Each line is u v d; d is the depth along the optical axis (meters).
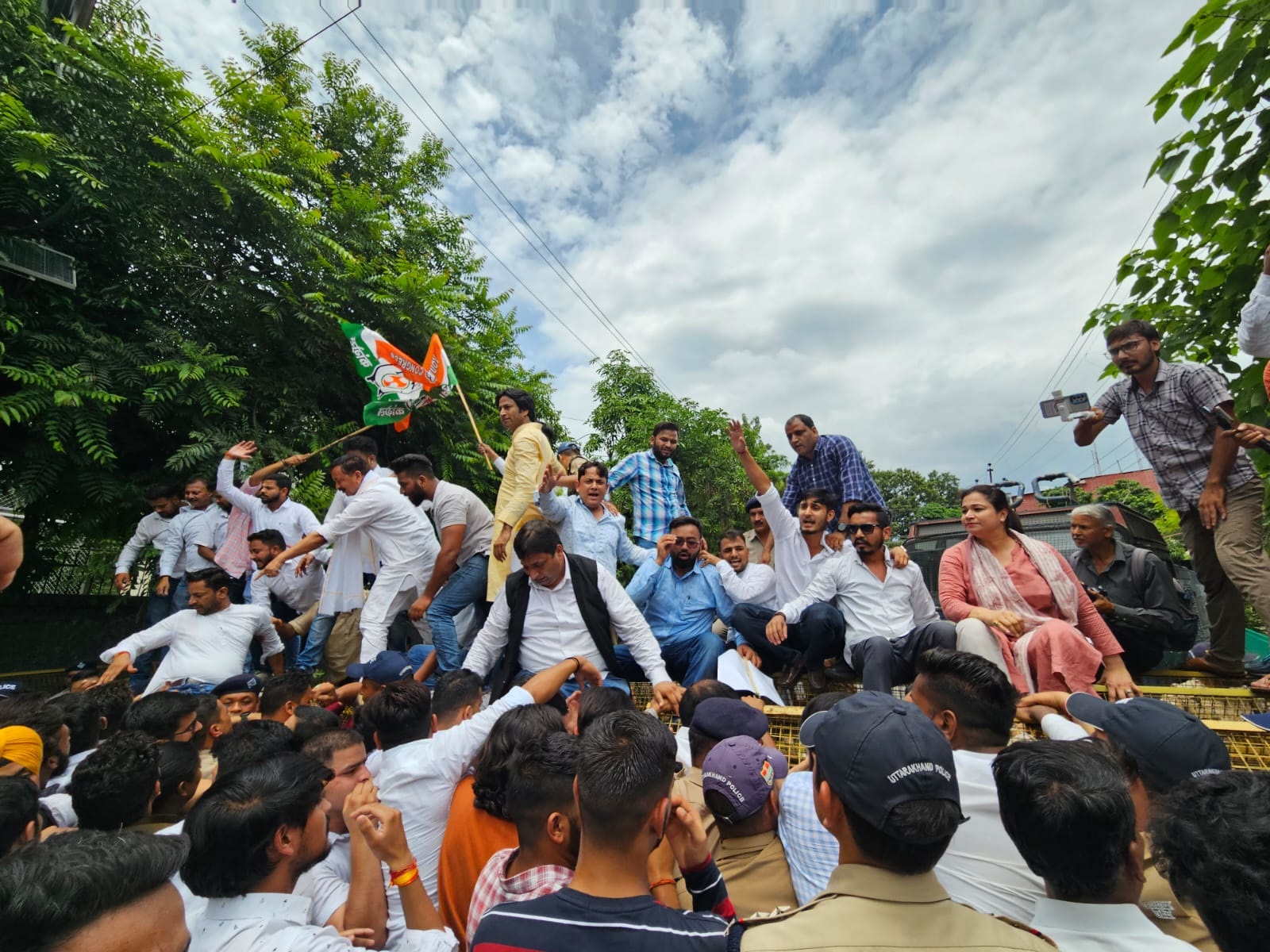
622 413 14.62
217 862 1.75
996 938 1.22
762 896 2.13
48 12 7.25
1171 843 1.27
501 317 11.84
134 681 5.94
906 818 1.26
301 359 8.70
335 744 2.57
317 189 9.19
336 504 5.46
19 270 6.00
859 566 4.37
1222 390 3.89
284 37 9.98
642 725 1.59
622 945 1.32
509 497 4.58
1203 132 3.72
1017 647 3.47
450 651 4.63
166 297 7.77
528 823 1.89
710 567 5.05
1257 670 4.34
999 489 3.96
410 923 1.90
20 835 1.98
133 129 7.20
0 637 6.98
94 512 7.22
